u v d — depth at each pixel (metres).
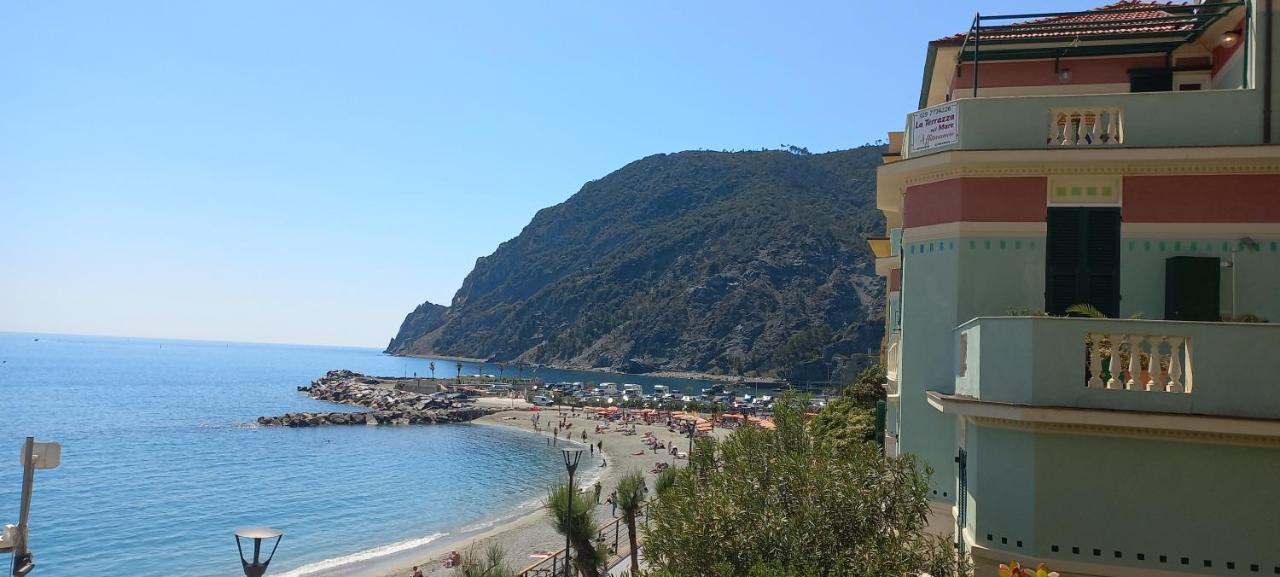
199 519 49.38
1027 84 17.09
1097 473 9.81
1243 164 13.16
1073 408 9.69
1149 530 9.60
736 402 148.38
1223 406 9.40
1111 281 13.49
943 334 14.18
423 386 162.38
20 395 144.50
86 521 47.97
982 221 14.02
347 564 40.12
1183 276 12.98
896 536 9.94
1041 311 13.45
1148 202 13.47
